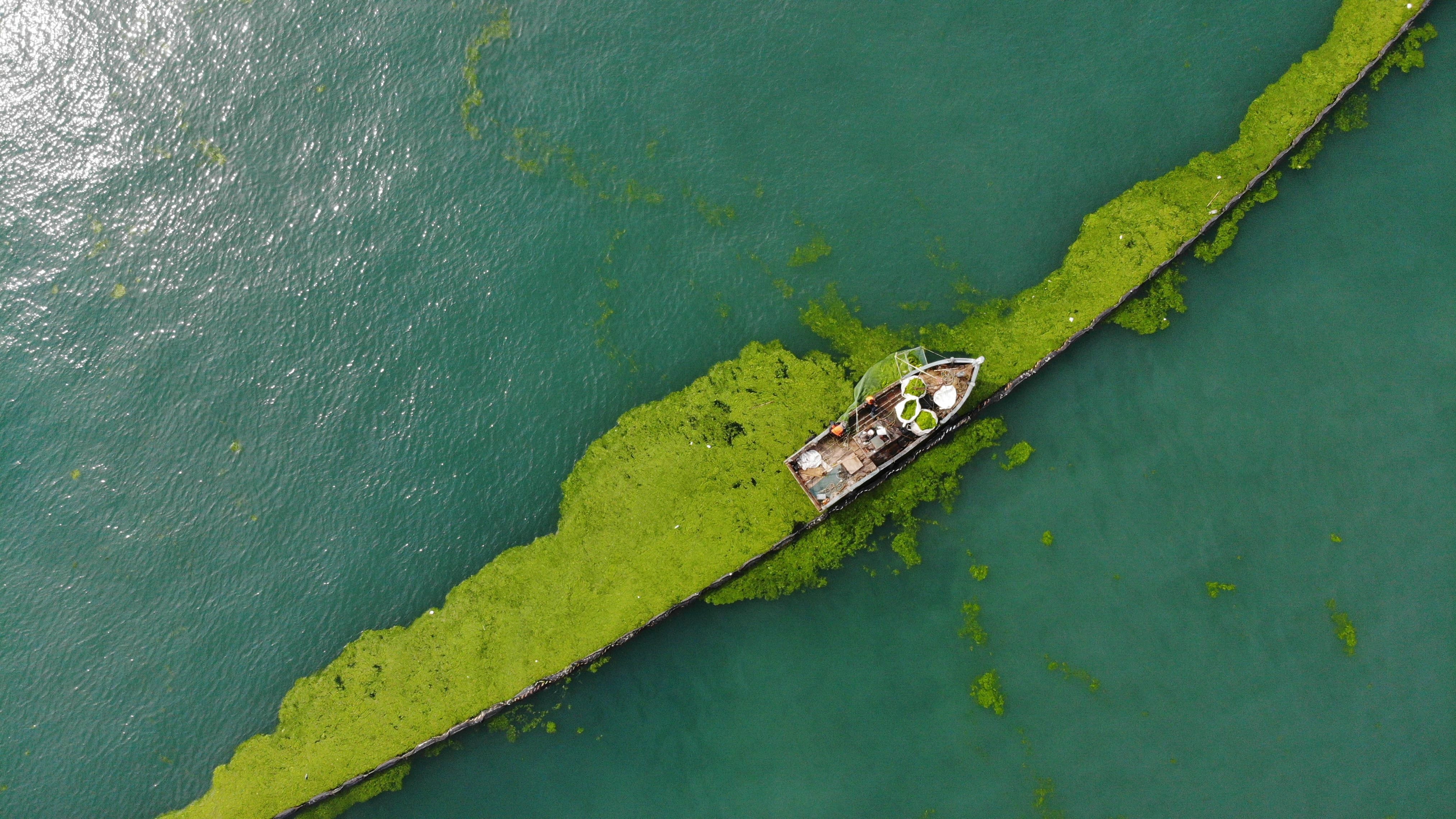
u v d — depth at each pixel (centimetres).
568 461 3569
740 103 3866
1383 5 3559
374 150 3956
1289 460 3362
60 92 4088
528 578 3462
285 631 3550
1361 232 3475
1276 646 3253
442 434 3659
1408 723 3138
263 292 3866
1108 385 3425
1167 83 3653
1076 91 3706
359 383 3747
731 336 3609
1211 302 3456
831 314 3572
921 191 3669
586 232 3794
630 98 3909
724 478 3450
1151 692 3253
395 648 3469
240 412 3766
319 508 3650
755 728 3347
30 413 3816
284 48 4069
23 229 3978
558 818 3319
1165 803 3162
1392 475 3322
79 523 3722
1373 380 3388
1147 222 3494
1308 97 3534
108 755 3509
